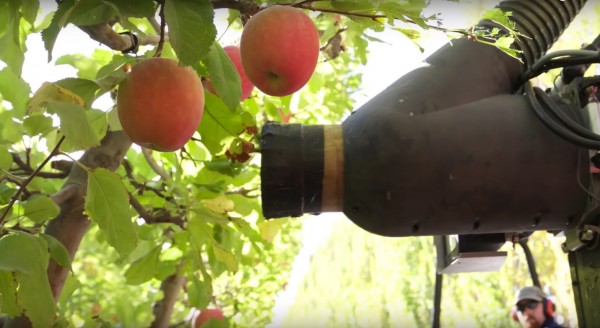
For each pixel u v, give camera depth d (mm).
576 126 508
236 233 844
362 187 504
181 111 422
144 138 422
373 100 532
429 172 497
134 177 849
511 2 618
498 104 526
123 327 745
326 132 521
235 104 444
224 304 1253
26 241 442
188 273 868
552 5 612
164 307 1004
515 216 515
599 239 527
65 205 632
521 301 974
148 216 742
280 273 1459
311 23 446
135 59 457
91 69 706
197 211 739
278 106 928
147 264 800
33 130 598
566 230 545
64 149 516
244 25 459
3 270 431
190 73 436
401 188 497
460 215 509
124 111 419
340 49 951
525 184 505
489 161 502
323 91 1038
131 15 395
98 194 453
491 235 606
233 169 697
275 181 511
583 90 548
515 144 507
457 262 619
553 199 510
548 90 645
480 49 564
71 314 742
